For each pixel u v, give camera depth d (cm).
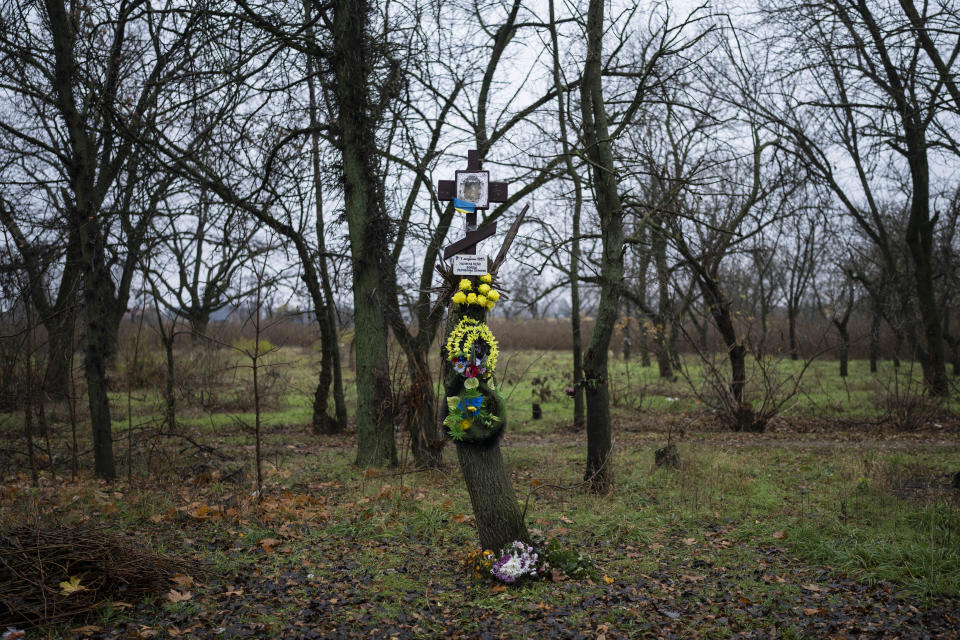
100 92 943
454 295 550
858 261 2956
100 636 434
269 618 466
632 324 2322
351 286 1126
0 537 501
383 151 1074
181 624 456
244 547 619
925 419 1548
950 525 662
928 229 1894
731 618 473
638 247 1511
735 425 1526
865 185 2119
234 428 1552
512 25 1186
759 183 1502
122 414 1658
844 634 442
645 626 455
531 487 902
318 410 1519
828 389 2122
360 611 483
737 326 2378
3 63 988
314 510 758
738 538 679
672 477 964
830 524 701
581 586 529
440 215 1169
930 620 464
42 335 1210
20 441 1245
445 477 984
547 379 2375
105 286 951
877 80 1507
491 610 486
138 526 677
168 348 1345
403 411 1033
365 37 1023
